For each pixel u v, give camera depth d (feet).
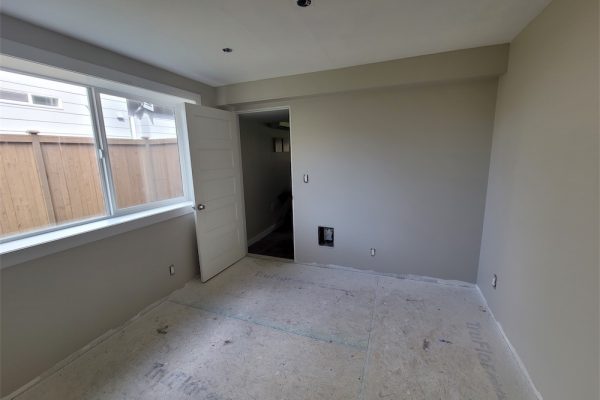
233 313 7.93
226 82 10.09
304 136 10.21
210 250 10.17
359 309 7.95
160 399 5.18
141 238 7.97
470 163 8.41
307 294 8.90
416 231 9.39
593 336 3.68
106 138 7.47
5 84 5.58
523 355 5.63
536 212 5.39
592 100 3.88
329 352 6.26
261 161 15.29
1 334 5.20
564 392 4.26
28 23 5.34
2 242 5.54
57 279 5.99
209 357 6.21
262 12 5.23
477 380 5.41
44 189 6.23
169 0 4.71
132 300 7.77
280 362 6.00
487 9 5.31
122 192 7.97
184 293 9.14
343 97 9.43
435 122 8.53
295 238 11.25
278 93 9.64
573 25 4.36
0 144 5.52
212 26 5.74
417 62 7.84
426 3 5.07
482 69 7.29
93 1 4.67
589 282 3.82
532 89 5.70
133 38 6.21
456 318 7.40
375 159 9.43
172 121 9.61
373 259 10.16
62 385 5.54
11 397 5.29
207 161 9.86
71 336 6.31
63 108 6.54
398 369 5.71
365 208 9.89
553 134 4.88
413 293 8.75
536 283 5.27
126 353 6.39
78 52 6.22
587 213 3.92
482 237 8.63
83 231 6.41
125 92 7.93
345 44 6.89
